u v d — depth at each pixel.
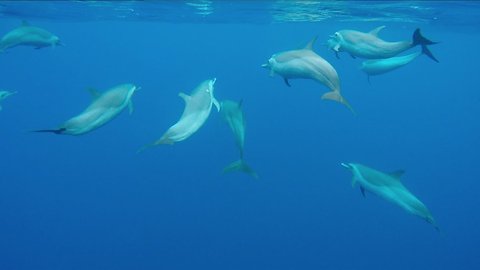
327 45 7.92
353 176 7.30
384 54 6.97
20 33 10.09
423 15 17.45
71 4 17.44
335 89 5.65
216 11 18.97
